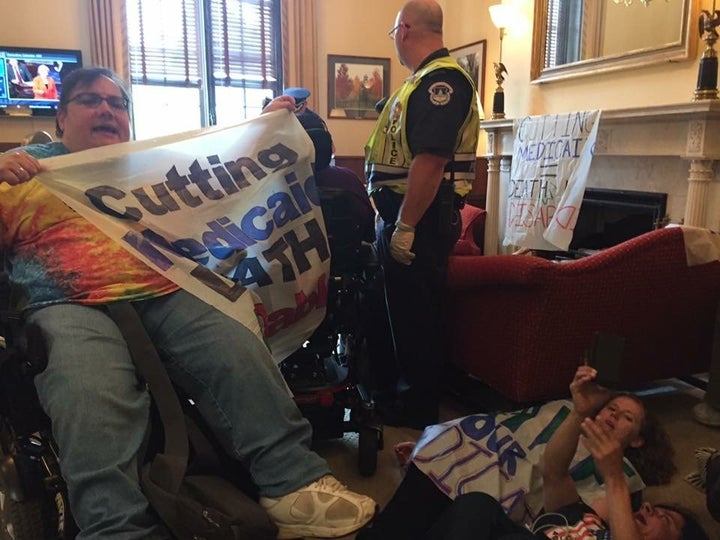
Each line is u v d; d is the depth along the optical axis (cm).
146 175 150
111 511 108
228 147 162
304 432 136
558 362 188
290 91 183
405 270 191
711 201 262
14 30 443
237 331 136
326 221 171
